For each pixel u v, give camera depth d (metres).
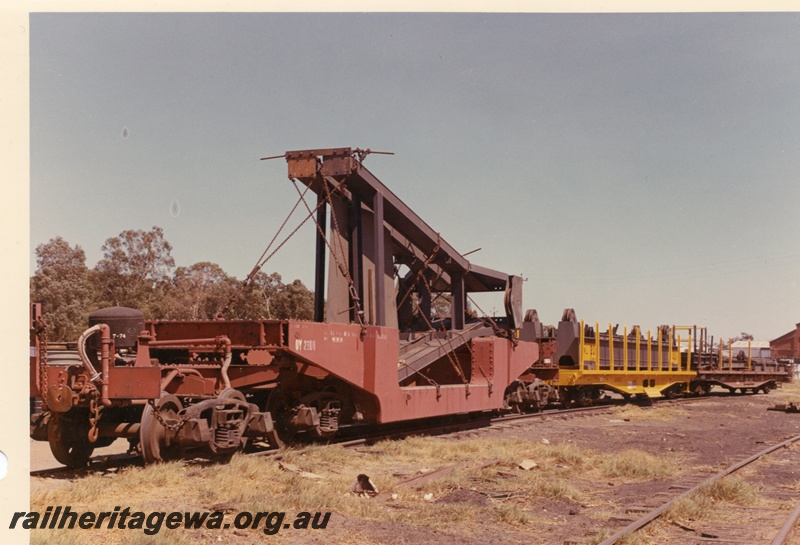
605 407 27.95
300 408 13.80
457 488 10.86
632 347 32.81
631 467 13.05
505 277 22.31
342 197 16.50
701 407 30.95
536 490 10.73
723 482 10.95
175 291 49.91
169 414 10.95
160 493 9.23
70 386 10.33
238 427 11.62
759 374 43.97
